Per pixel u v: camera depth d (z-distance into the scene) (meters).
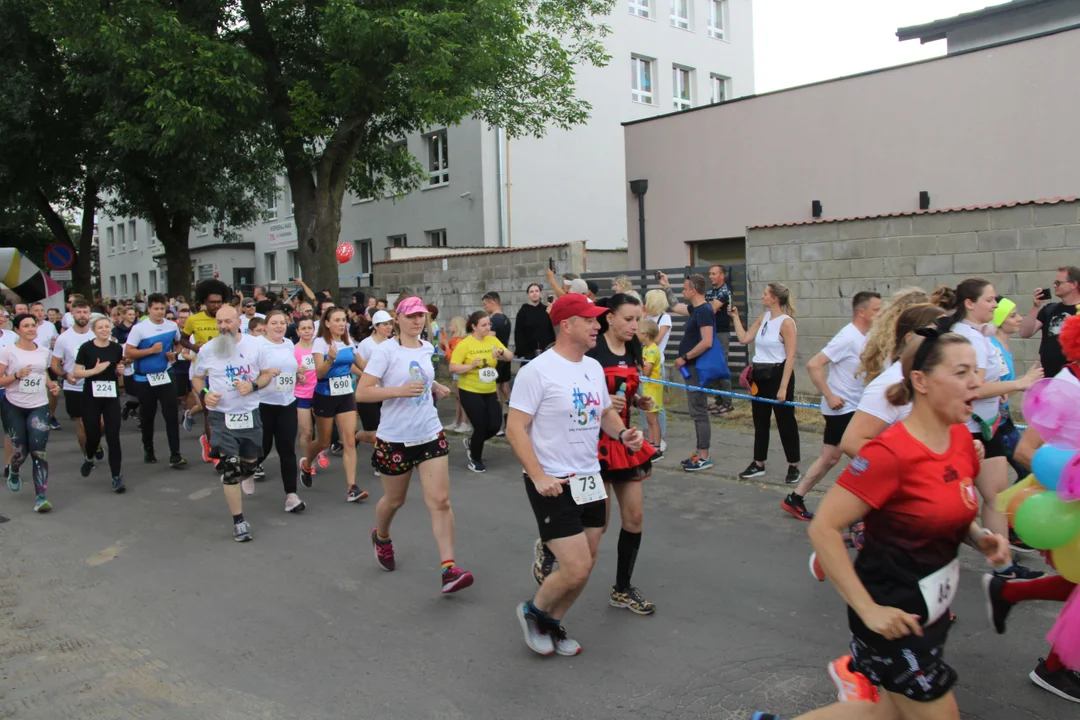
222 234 27.94
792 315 7.17
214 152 16.42
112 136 15.58
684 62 27.39
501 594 5.11
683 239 16.22
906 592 2.56
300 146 16.70
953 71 12.47
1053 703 3.57
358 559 5.87
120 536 6.63
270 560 5.91
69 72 16.98
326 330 7.54
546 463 4.01
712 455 8.64
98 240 53.19
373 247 27.52
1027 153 11.87
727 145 15.35
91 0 13.81
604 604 4.84
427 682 3.98
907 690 2.54
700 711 3.60
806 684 3.79
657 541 5.98
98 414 8.56
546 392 3.96
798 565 5.37
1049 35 11.49
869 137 13.48
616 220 25.80
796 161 14.44
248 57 14.39
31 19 16.33
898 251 9.86
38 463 7.42
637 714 3.60
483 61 14.60
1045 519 3.06
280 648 4.43
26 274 15.23
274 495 7.88
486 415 8.54
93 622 4.87
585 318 4.00
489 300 10.63
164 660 4.32
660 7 26.70
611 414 4.45
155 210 23.48
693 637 4.35
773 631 4.38
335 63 15.24
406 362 5.17
